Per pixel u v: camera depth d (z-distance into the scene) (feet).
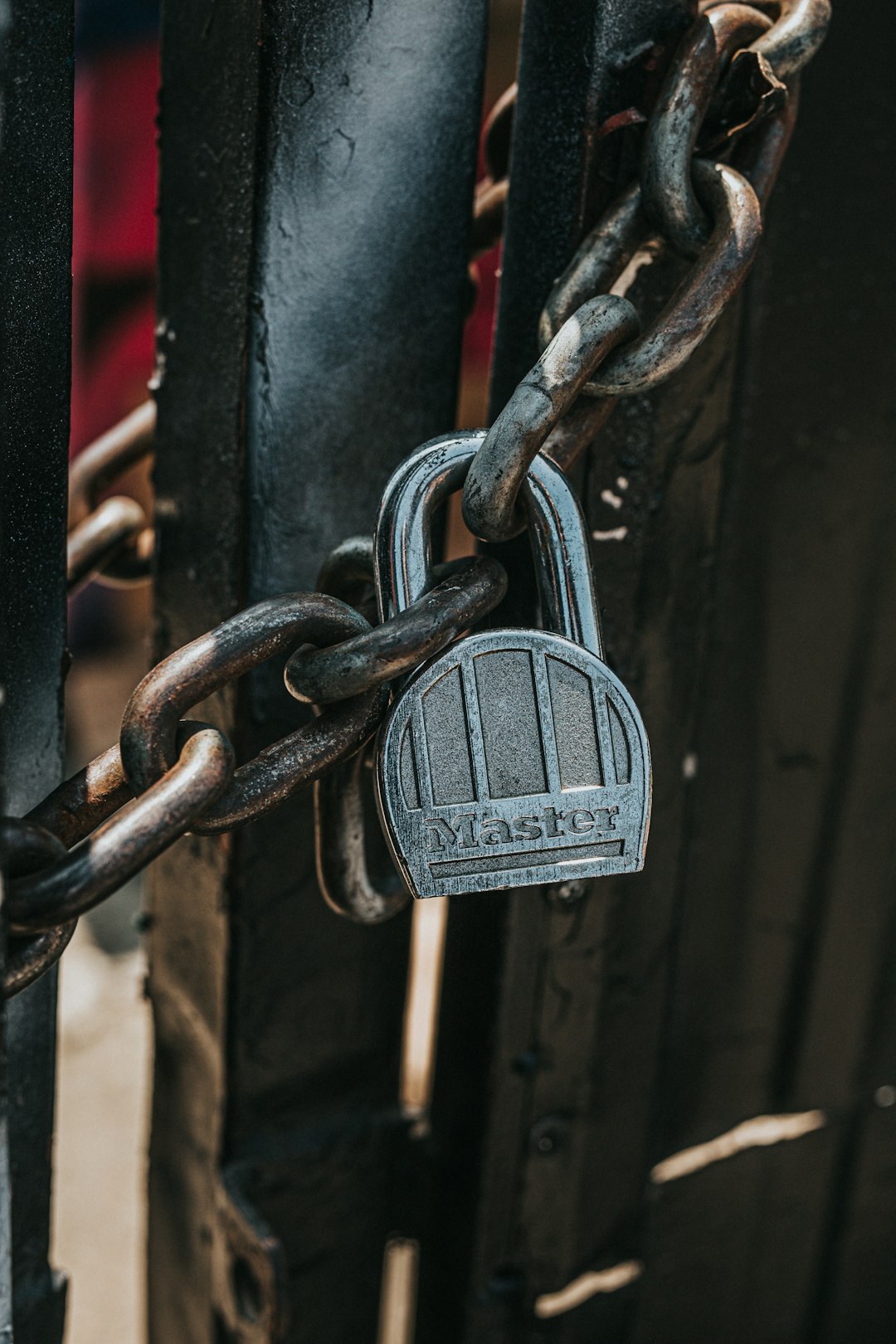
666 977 4.20
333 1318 4.38
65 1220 6.99
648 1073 4.31
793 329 3.74
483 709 2.53
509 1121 3.99
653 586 3.57
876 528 4.20
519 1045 3.89
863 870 4.75
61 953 2.22
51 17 2.47
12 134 2.45
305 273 3.09
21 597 2.82
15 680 2.88
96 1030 8.42
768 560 4.02
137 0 11.70
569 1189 4.25
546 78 2.96
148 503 11.53
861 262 3.77
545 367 2.51
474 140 3.17
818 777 4.49
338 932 3.81
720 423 3.49
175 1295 4.51
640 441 3.34
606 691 2.60
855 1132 5.19
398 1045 4.12
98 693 13.20
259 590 3.36
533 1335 4.43
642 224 2.88
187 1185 4.21
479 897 3.74
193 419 3.34
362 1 2.89
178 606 3.61
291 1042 3.89
